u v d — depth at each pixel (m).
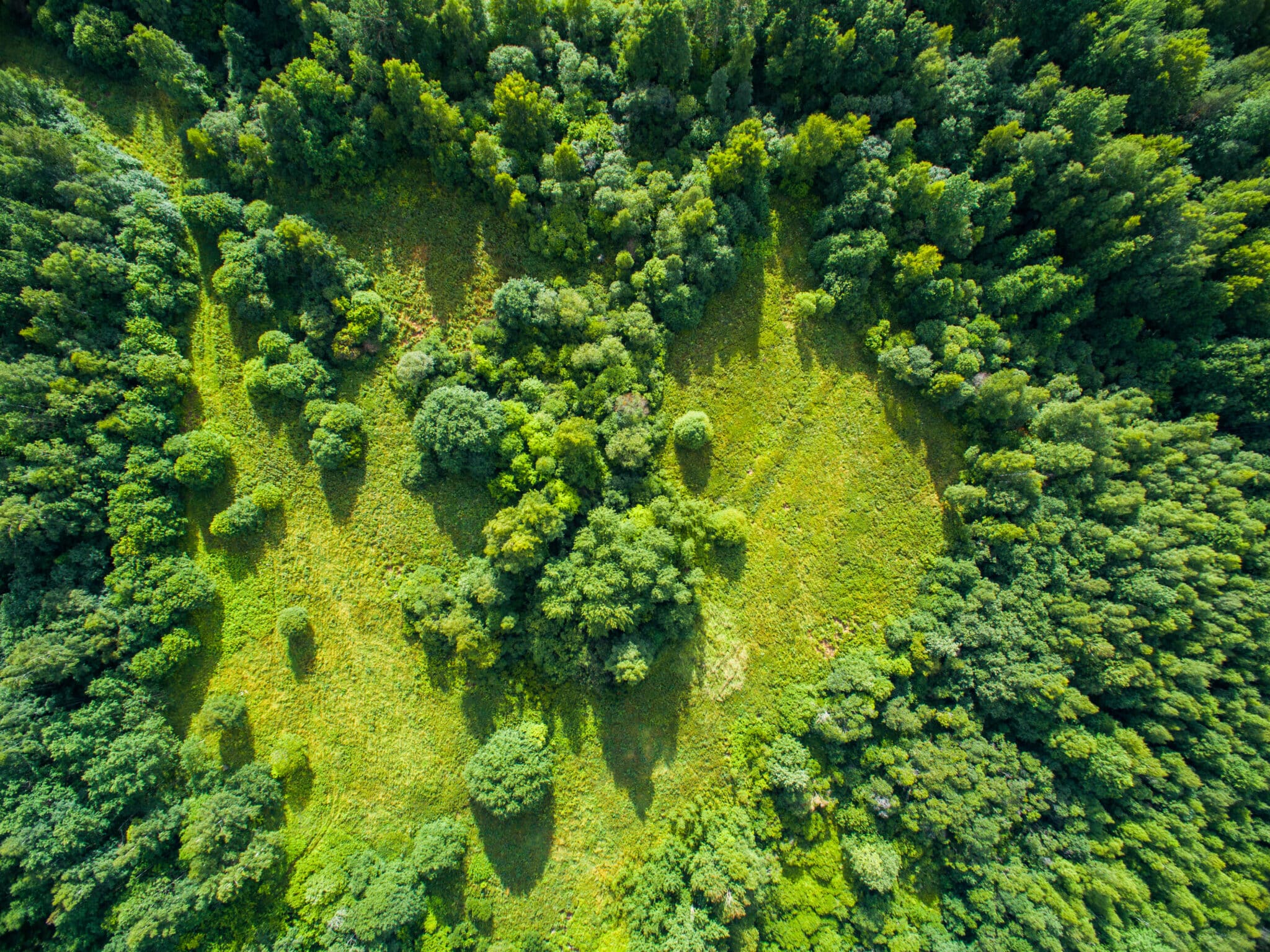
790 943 44.53
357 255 47.72
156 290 44.16
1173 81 46.59
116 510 41.31
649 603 44.28
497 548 43.72
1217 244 46.50
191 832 39.00
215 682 43.38
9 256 40.12
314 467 46.22
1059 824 46.56
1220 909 42.56
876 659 47.41
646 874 44.56
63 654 38.44
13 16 45.53
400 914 40.31
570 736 46.44
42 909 36.84
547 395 46.84
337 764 44.12
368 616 45.66
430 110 43.19
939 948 44.09
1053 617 46.66
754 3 45.56
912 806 45.31
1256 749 44.78
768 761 46.06
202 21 46.12
